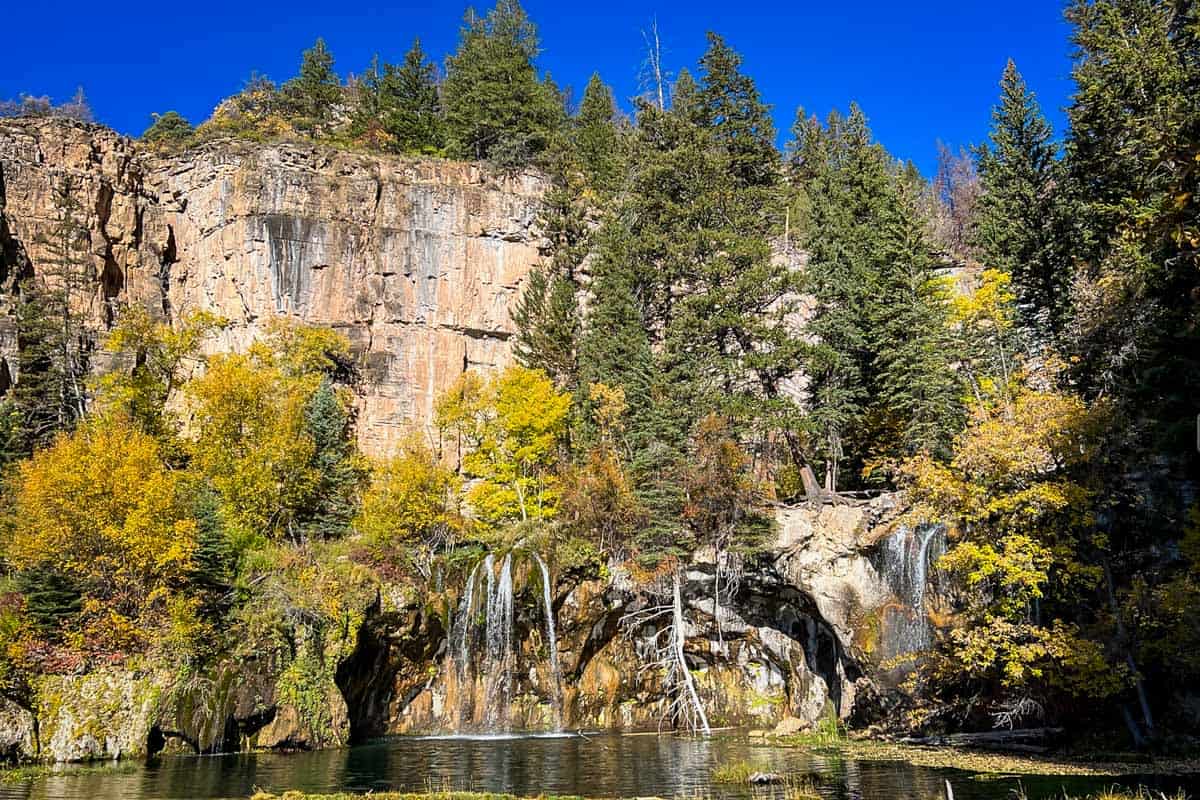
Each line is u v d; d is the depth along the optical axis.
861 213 55.50
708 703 42.41
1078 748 27.27
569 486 45.56
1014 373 38.00
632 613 41.22
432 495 46.62
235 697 32.59
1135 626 27.19
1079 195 42.72
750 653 42.56
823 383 45.91
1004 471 28.19
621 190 69.00
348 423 56.38
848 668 37.06
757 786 22.25
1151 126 32.91
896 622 34.53
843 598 36.03
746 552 38.75
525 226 64.88
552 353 57.41
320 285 59.12
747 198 58.34
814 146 81.12
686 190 56.59
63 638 32.03
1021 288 43.62
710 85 65.62
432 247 62.00
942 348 42.16
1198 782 21.05
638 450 46.84
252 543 40.94
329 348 56.88
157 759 29.92
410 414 59.34
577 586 41.72
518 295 63.91
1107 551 28.97
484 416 52.72
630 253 57.00
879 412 46.75
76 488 34.25
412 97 82.62
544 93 75.56
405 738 38.12
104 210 61.66
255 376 47.69
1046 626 29.39
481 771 26.42
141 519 34.00
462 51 83.25
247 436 46.59
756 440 50.50
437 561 43.72
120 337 55.59
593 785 23.38
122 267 61.69
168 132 74.06
